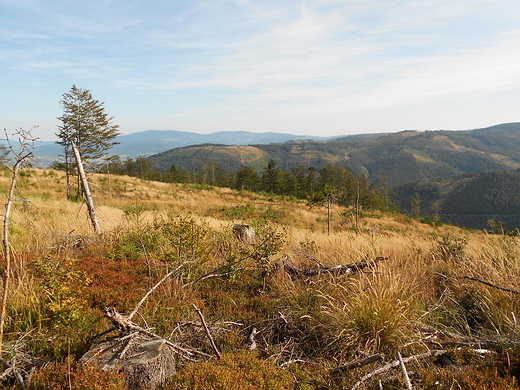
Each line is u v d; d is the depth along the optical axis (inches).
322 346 137.6
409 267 217.6
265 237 211.8
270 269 207.3
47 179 1192.8
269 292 198.1
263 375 108.7
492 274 183.8
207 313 165.2
